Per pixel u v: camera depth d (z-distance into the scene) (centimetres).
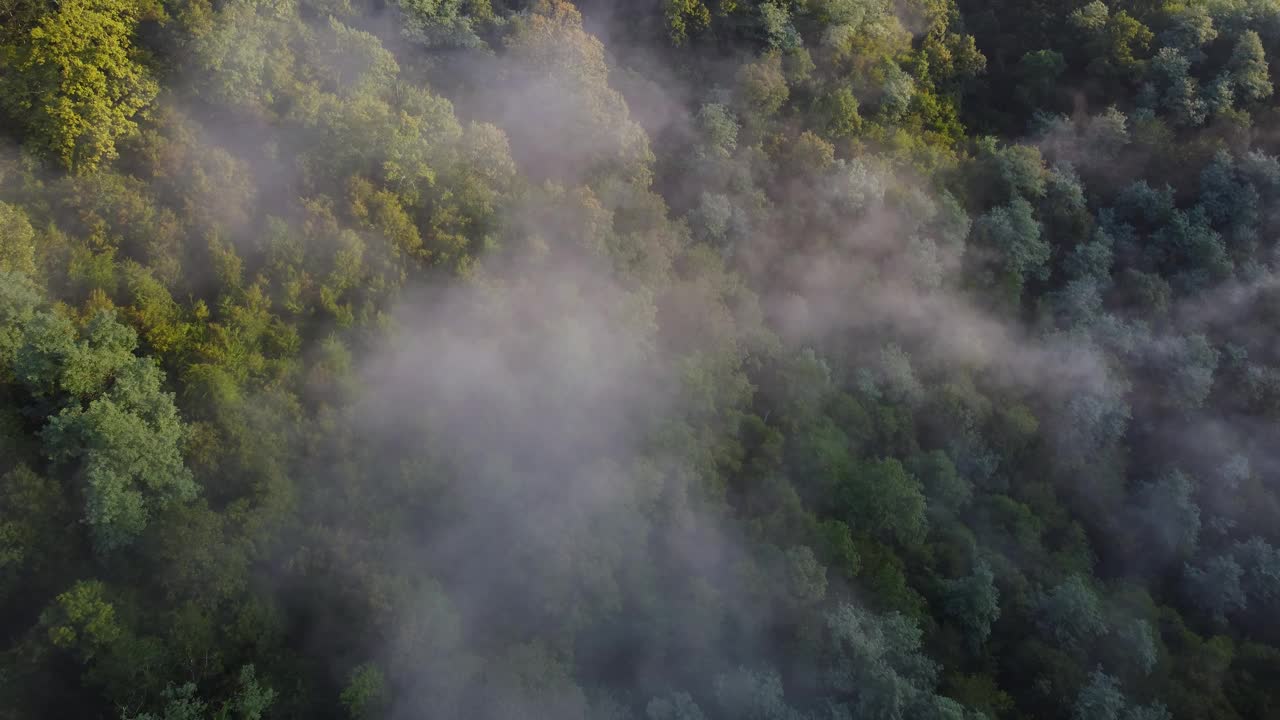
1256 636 7019
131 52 5250
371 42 6050
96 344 4516
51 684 4175
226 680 4250
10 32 5009
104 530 4194
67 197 4875
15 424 4391
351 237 5288
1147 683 6188
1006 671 6200
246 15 5528
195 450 4519
